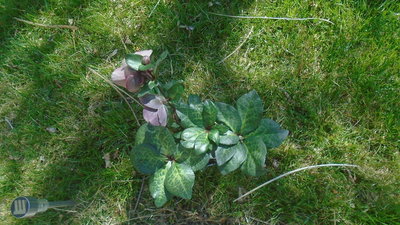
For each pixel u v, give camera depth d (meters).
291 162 0.64
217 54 0.69
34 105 0.71
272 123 0.53
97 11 0.73
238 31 0.70
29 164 0.70
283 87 0.67
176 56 0.70
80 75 0.71
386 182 0.62
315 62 0.67
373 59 0.65
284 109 0.66
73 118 0.70
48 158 0.70
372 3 0.67
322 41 0.67
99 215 0.66
